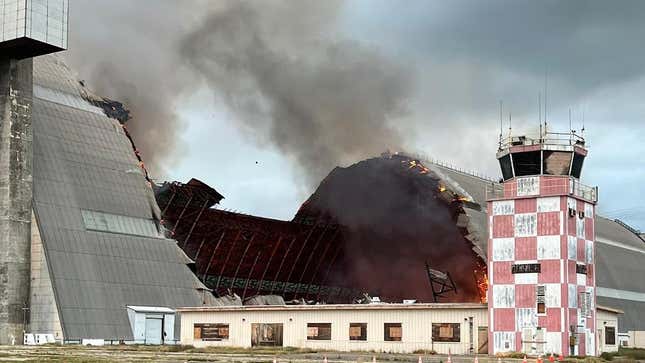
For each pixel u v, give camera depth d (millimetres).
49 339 81875
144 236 98375
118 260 92312
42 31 83625
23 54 86875
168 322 91312
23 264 84938
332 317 73562
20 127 86938
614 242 136750
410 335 69625
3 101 86562
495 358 60375
